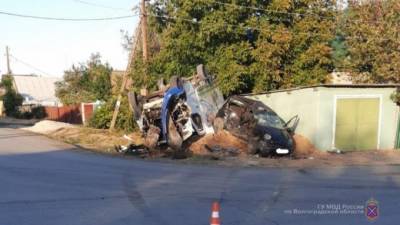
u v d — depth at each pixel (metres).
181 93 20.39
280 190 11.17
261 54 25.14
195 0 24.84
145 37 25.47
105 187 11.10
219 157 18.00
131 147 19.36
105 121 28.41
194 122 20.92
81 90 51.22
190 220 8.05
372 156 19.66
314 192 10.96
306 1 26.73
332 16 27.66
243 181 12.48
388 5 26.58
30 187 10.87
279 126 20.19
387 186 11.98
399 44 25.62
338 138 21.56
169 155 18.28
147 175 13.13
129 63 26.14
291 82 26.08
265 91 25.36
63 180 11.92
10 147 19.55
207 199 9.92
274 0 26.17
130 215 8.38
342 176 13.79
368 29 26.31
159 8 27.14
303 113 22.00
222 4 25.19
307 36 26.34
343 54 27.92
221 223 7.89
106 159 16.70
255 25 25.64
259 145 18.83
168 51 25.62
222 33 25.00
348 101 21.64
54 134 26.02
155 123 20.72
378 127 22.33
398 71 25.17
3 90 56.47
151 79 25.62
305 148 20.86
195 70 25.48
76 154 17.88
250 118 19.97
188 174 13.55
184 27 25.48
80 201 9.49
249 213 8.67
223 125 20.97
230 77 24.80
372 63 26.83
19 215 8.24
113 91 30.14
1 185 11.05
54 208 8.83
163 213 8.56
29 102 61.28
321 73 26.53
